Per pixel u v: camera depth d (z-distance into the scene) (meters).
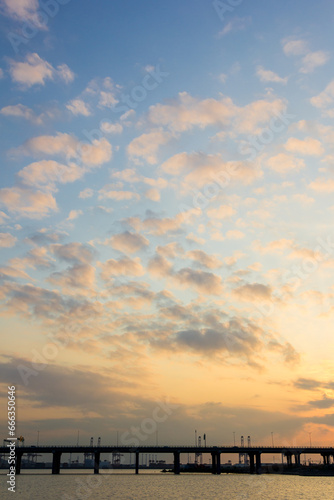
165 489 183.75
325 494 163.38
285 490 180.50
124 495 155.38
